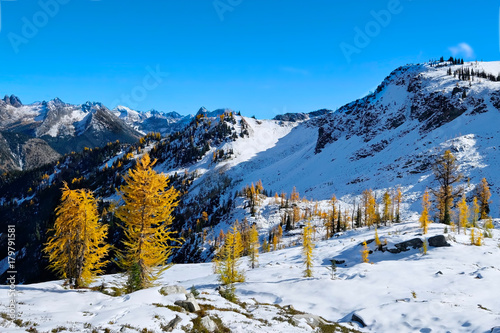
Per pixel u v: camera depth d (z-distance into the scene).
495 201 85.50
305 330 16.80
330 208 122.25
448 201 51.84
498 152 117.25
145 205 23.20
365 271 30.75
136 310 15.20
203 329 14.20
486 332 15.16
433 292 22.78
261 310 20.50
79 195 25.45
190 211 175.88
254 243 49.75
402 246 38.00
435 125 172.00
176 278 45.31
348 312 21.84
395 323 18.36
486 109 158.50
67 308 16.80
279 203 141.12
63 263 25.78
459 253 32.94
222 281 33.84
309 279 29.11
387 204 70.81
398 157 156.62
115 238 115.88
